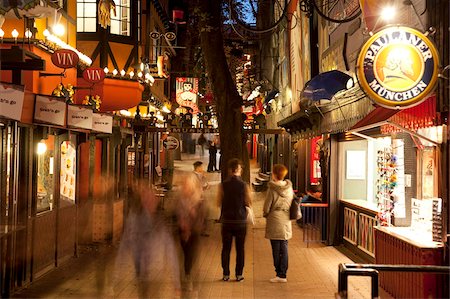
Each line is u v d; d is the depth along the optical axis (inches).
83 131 461.4
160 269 404.5
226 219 377.4
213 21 669.9
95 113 478.6
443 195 286.7
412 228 338.0
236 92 676.7
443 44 291.6
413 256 291.6
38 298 329.4
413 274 291.6
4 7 309.7
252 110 1147.3
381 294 334.6
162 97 1274.6
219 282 374.3
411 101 277.6
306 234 531.2
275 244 372.8
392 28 278.8
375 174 482.3
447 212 285.1
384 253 341.4
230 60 1339.8
